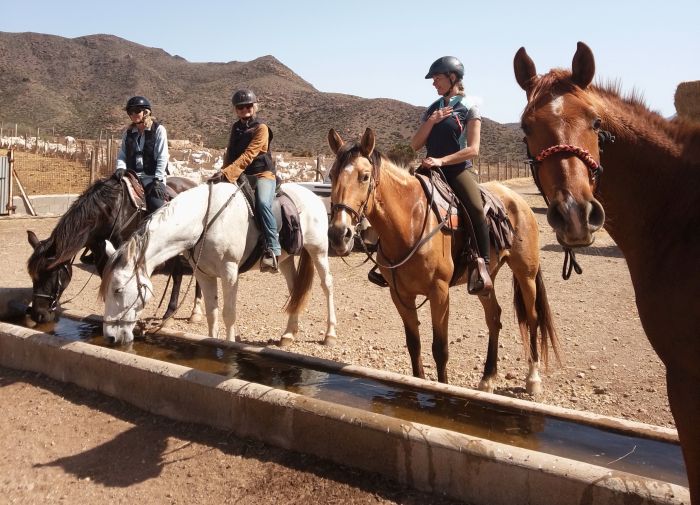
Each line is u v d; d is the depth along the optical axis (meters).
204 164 34.19
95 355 4.99
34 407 4.88
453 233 4.87
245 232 5.94
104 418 4.62
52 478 3.89
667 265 2.49
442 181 4.94
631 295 9.05
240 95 6.19
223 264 5.80
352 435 3.66
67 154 30.70
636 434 3.71
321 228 6.91
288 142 100.25
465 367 6.16
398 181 4.63
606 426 3.80
